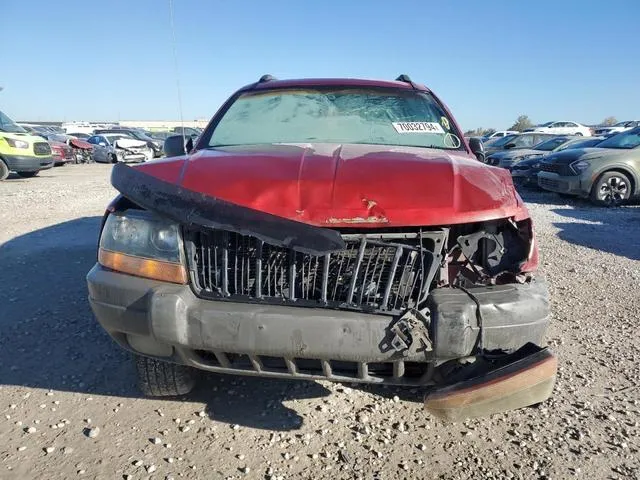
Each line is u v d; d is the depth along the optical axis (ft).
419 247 7.39
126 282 7.92
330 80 13.52
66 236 23.44
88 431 8.79
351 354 7.25
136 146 88.28
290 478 7.80
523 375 6.45
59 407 9.52
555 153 41.78
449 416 6.87
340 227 7.50
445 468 8.08
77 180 53.36
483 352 7.24
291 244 7.06
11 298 15.03
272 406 9.66
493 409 6.72
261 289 7.66
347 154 9.29
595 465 8.16
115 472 7.84
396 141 11.53
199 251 7.81
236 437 8.73
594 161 37.52
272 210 7.55
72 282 16.61
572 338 12.86
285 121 12.14
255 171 8.30
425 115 12.41
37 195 38.24
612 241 24.94
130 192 7.91
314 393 10.12
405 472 7.98
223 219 7.30
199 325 7.45
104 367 11.02
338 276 7.47
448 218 7.48
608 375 10.96
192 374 9.58
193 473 7.86
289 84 13.38
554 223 29.73
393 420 9.30
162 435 8.74
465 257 8.05
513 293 7.54
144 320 7.69
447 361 7.47
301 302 7.48
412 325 7.17
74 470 7.86
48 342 12.14
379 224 7.41
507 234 8.13
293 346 7.26
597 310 14.92
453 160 9.10
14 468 7.87
